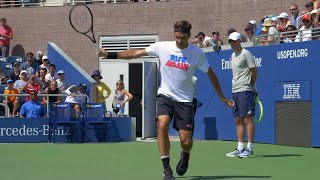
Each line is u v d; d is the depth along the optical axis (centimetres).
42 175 1090
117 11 2648
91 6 2673
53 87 2017
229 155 1392
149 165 1236
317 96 1588
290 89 1661
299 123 1639
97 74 2122
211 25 2517
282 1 2320
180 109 957
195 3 2544
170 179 938
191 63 948
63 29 2709
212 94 1934
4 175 1092
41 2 2855
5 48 2684
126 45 2642
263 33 1962
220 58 1898
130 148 1636
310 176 1069
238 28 2448
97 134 1886
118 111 2034
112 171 1140
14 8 2770
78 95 1922
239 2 2442
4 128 1883
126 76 2269
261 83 1755
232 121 1861
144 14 2620
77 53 2695
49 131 1884
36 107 1912
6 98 1978
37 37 2741
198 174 1090
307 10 1950
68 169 1176
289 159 1337
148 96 2086
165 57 957
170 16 2584
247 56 1335
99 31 2669
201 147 1655
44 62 2338
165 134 946
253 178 1036
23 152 1538
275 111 1712
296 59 1642
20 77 2219
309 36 1630
